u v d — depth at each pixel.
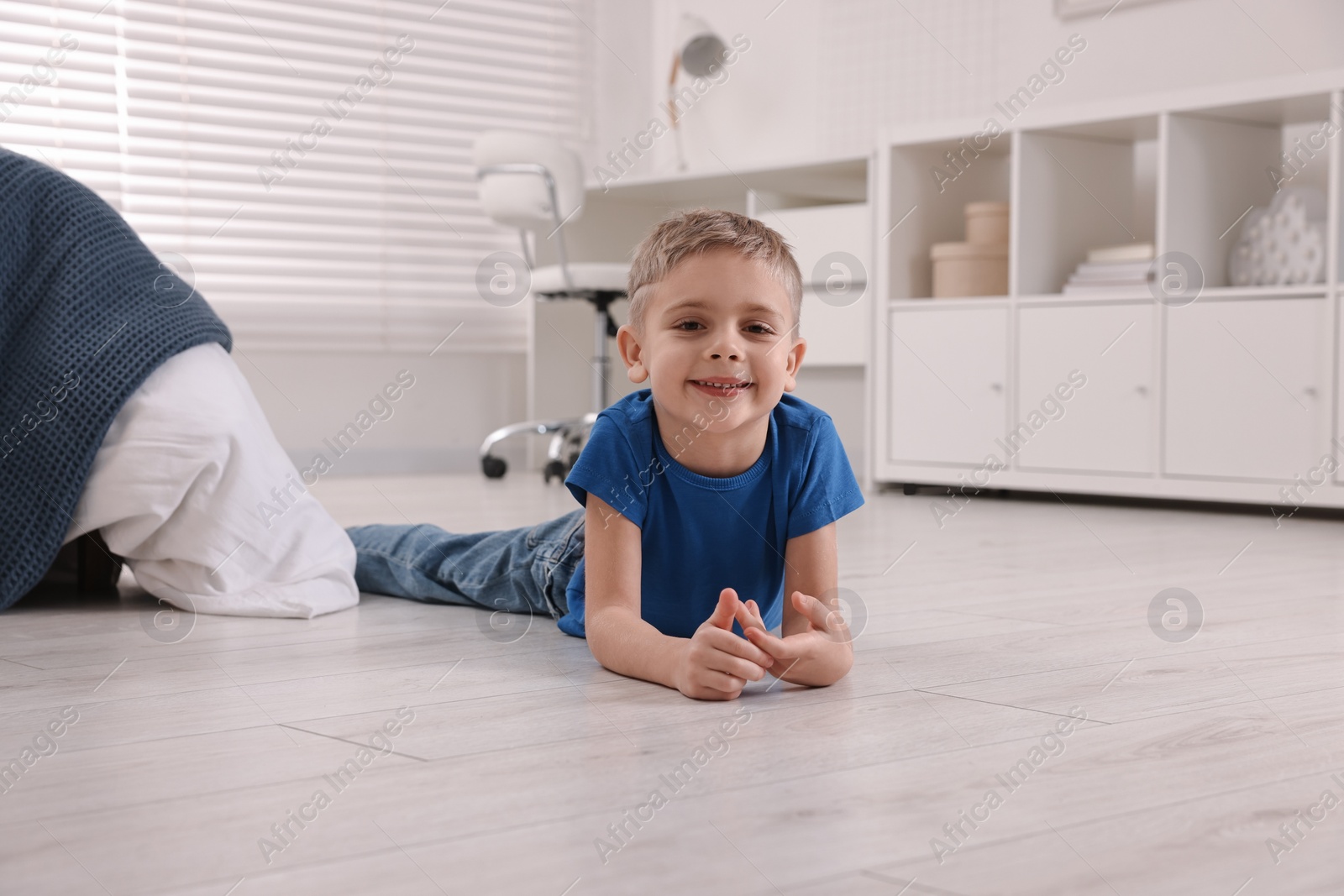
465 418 4.29
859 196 3.91
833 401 3.65
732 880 0.59
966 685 1.02
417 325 4.19
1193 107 2.72
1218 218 2.86
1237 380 2.63
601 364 3.55
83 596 1.54
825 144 4.10
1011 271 3.01
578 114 4.52
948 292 3.19
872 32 3.94
